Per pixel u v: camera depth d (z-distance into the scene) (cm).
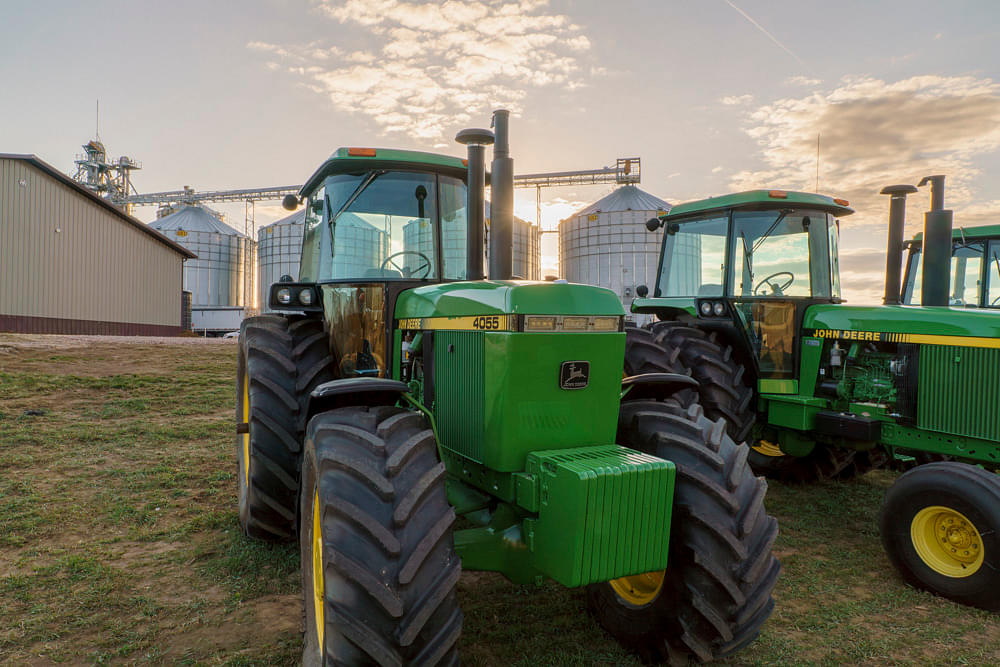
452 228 385
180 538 412
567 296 269
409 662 209
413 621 207
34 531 418
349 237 374
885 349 494
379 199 375
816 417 511
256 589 343
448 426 300
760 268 563
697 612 250
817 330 529
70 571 360
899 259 559
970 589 346
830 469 588
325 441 242
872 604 352
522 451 263
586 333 270
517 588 356
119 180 4512
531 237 3700
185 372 1123
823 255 568
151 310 2497
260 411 370
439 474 236
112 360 1189
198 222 4466
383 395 282
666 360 486
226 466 579
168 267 2608
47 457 592
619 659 282
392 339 354
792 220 562
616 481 238
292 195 459
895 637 315
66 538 409
